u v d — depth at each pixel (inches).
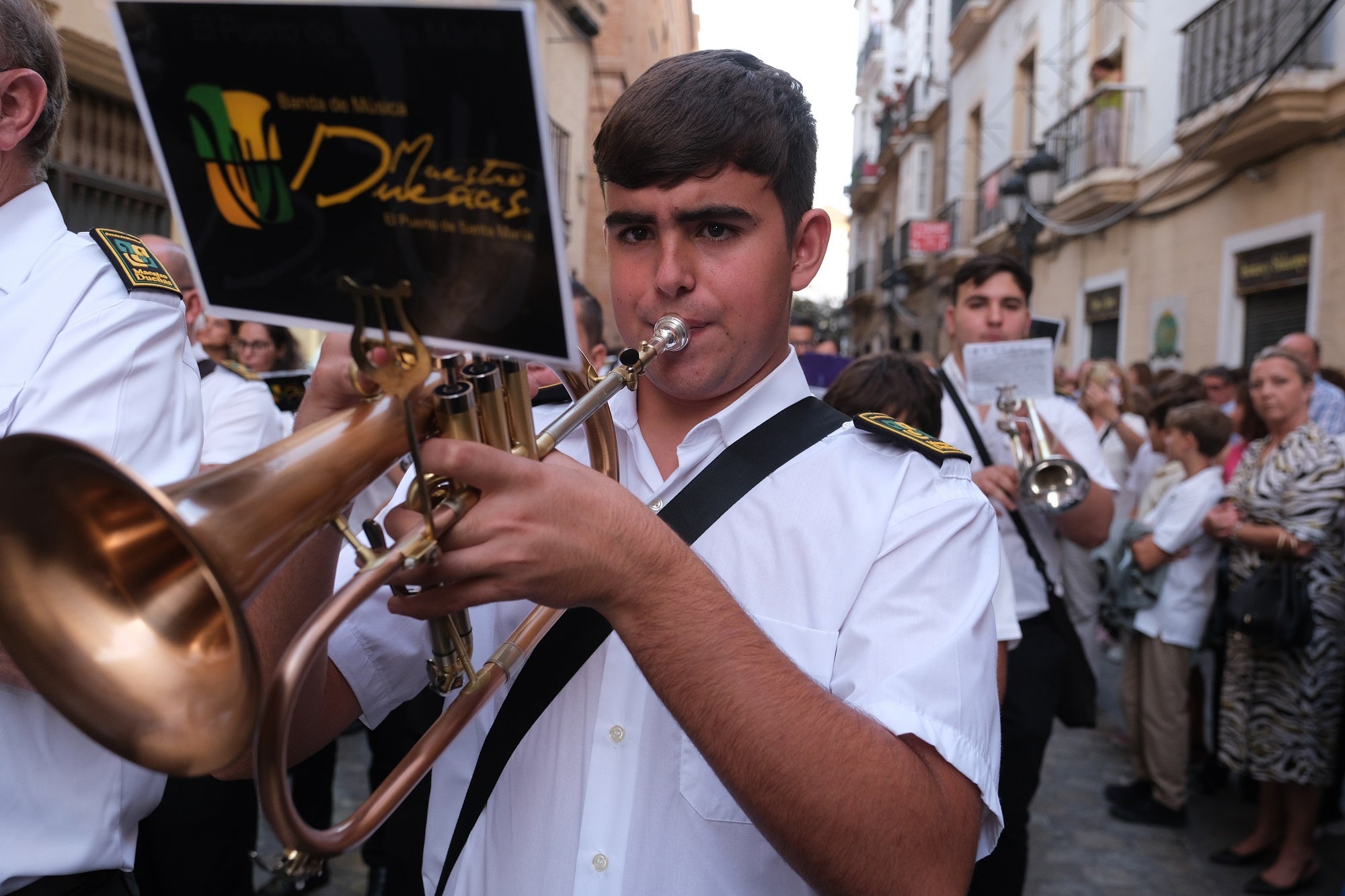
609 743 42.4
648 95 42.8
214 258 31.7
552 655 43.8
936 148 792.3
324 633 27.1
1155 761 150.3
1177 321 392.5
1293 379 133.2
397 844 90.2
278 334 164.6
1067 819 152.8
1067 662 102.8
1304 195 310.7
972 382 107.1
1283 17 308.5
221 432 120.3
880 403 86.2
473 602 31.4
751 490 45.1
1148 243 418.3
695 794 41.2
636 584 32.6
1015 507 102.5
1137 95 419.2
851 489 44.2
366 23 27.2
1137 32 419.8
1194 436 151.1
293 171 29.9
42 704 47.0
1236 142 323.3
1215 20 345.4
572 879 41.6
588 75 525.7
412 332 30.5
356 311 30.4
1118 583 158.6
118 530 30.7
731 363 44.3
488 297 29.7
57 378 47.9
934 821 35.5
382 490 80.0
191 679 29.0
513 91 27.2
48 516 30.2
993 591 42.7
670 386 44.9
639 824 41.6
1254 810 158.2
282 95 28.9
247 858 91.4
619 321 45.8
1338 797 143.0
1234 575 136.1
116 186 213.9
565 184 474.0
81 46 194.2
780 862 41.3
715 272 43.2
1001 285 113.3
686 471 46.7
